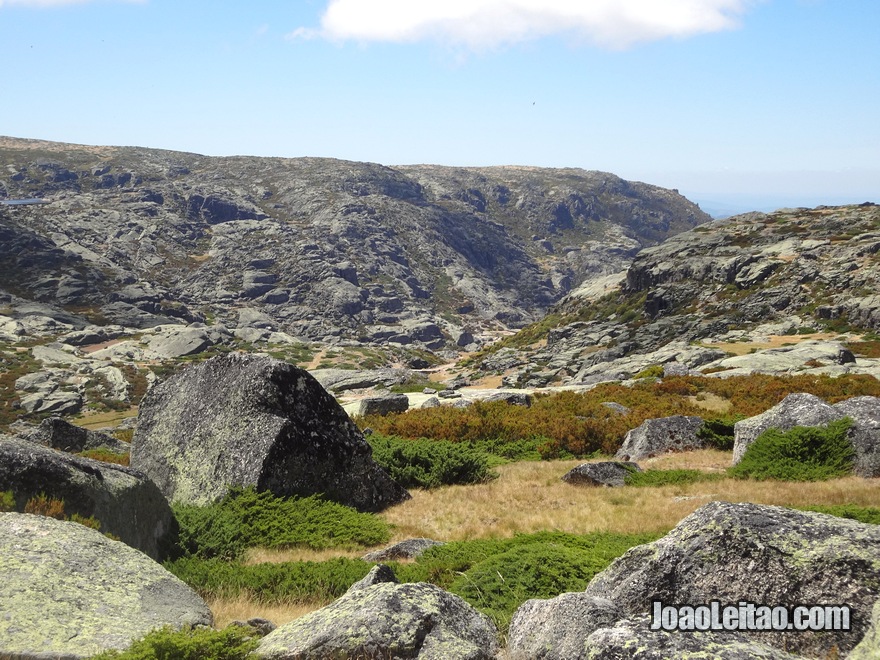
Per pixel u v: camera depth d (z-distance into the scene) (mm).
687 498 18328
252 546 15297
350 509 17688
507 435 30594
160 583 7969
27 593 6875
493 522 17359
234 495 17109
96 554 8062
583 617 6293
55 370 136500
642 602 6699
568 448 28922
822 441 20391
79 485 11164
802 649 5863
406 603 6676
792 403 22547
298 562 12961
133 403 124562
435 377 115375
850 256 97750
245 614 9648
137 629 6766
